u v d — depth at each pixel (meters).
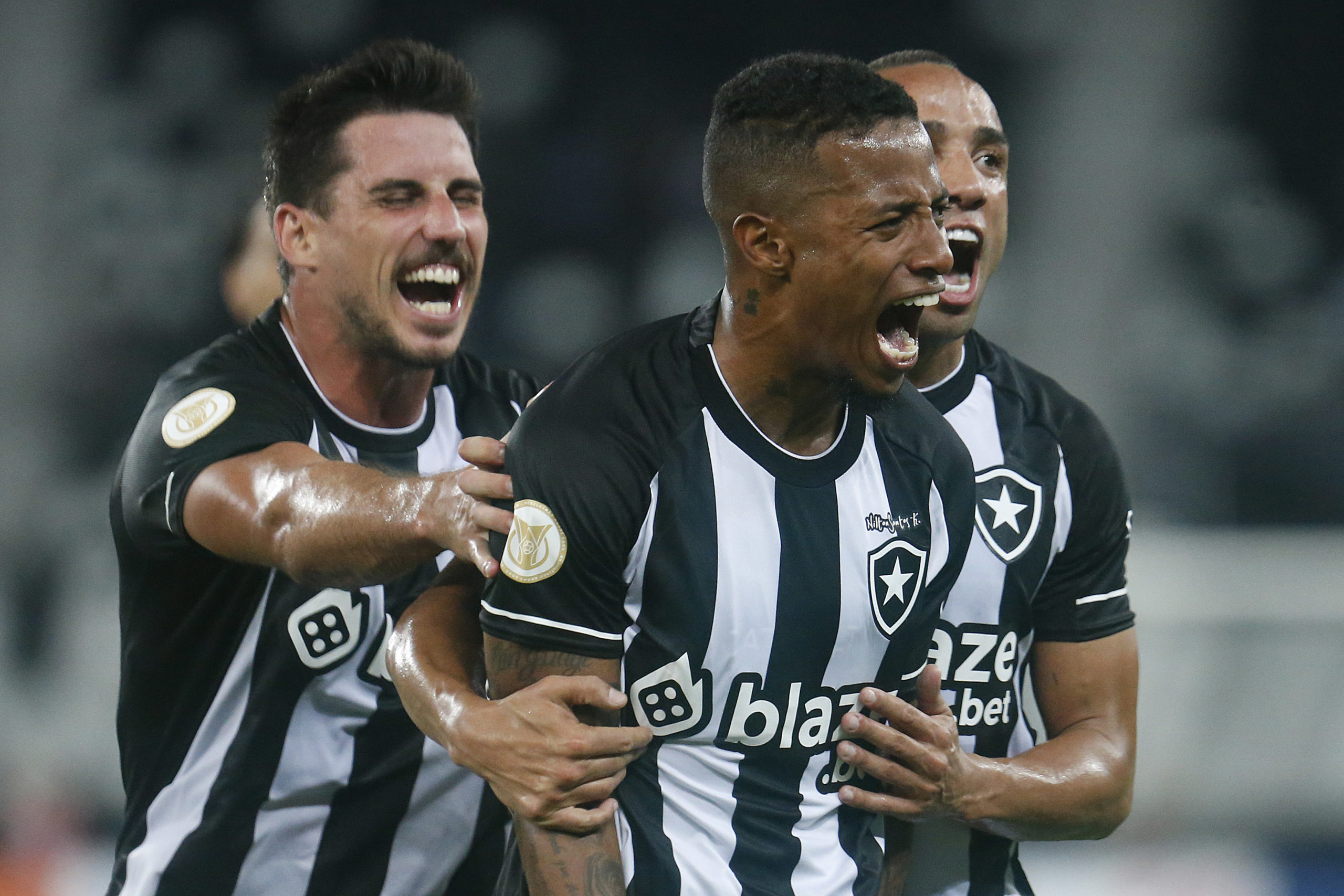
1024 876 10.38
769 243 7.74
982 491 9.64
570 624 7.90
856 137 7.56
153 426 9.77
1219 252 32.94
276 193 10.17
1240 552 24.30
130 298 31.23
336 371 10.19
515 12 35.75
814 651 8.20
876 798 8.59
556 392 8.15
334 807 10.00
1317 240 33.44
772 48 35.69
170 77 34.41
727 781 8.32
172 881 9.91
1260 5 33.81
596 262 33.84
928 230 7.64
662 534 7.93
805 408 8.12
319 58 35.50
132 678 10.13
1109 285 32.62
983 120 9.69
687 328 8.38
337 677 9.80
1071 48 33.41
